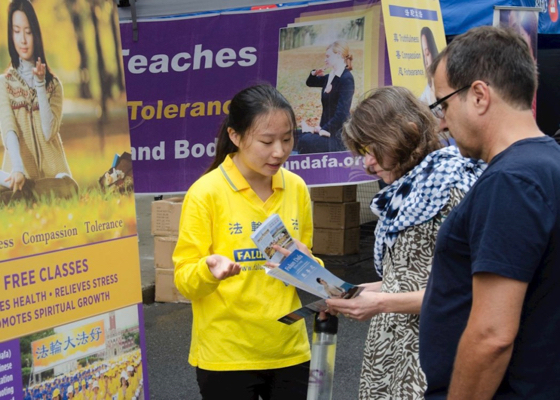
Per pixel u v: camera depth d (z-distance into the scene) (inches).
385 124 95.7
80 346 108.9
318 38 226.8
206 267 98.4
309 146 227.5
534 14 256.5
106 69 113.6
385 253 99.0
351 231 336.2
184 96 245.0
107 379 113.9
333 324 105.2
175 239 266.1
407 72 191.9
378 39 221.3
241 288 104.7
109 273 113.5
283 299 107.0
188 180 246.4
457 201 90.9
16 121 99.1
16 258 98.9
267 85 107.3
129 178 117.5
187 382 201.5
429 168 93.4
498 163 65.7
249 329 105.3
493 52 67.5
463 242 68.1
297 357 108.7
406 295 91.5
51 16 104.8
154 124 248.1
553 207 62.8
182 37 243.8
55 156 104.7
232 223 105.5
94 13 112.0
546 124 330.6
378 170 100.3
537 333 65.2
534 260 62.4
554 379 65.6
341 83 225.3
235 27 236.8
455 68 69.2
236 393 106.7
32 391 101.6
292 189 111.9
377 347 98.1
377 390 98.0
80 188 108.4
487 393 64.7
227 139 110.0
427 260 93.4
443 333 70.7
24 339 100.2
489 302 63.2
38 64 102.6
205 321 106.6
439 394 72.4
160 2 243.0
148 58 247.0
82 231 108.7
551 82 329.1
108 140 113.5
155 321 251.8
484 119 68.2
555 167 64.2
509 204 62.8
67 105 106.7
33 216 101.3
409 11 197.2
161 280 271.0
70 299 107.0
